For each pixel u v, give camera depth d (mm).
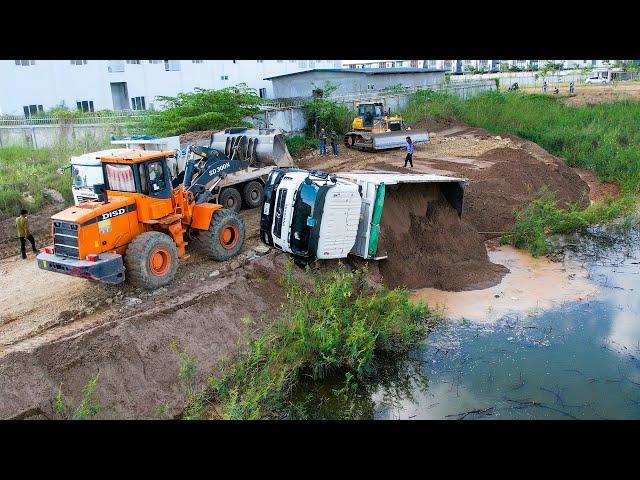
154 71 35875
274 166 17469
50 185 17984
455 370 10242
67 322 10320
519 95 41375
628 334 11352
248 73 40469
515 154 24016
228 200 16281
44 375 8430
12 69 31234
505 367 10281
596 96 44812
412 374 10180
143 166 11383
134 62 35000
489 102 36375
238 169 16406
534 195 19484
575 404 9180
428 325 11844
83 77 33375
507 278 14344
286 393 9547
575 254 15938
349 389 9727
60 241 10742
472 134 30375
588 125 31719
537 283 13984
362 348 10039
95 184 11383
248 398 8961
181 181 14664
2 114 31328
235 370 9688
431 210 15102
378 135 25703
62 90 32844
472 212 17859
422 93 36531
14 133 25266
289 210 12359
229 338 10492
